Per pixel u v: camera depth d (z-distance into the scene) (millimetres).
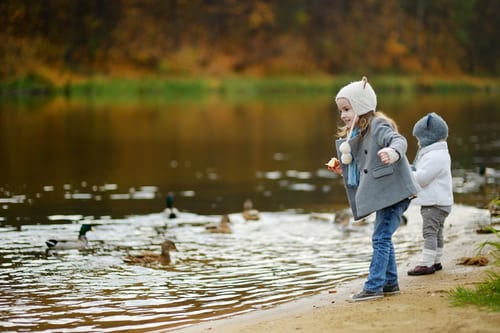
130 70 87688
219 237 15883
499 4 118500
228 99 74438
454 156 29625
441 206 11469
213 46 96500
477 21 117000
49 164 27594
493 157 29188
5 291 11688
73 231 16297
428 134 11672
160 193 21656
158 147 33750
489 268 11633
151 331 9586
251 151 32625
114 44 89062
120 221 17516
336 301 10469
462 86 102875
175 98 74250
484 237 14664
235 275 12648
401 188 9945
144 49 90750
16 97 69312
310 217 17703
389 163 9477
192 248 14820
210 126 44500
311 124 46438
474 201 19562
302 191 22125
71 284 12102
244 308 10609
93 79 81938
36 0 83500
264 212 18844
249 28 99188
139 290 11727
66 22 85938
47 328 9875
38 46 81750
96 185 22859
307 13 105250
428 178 11414
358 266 13148
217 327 9422
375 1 109688
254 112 56438
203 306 10781
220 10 97625
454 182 23000
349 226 16719
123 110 55812
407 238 15289
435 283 10844
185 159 29625
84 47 86688
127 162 28500
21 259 13797
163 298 11258
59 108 56281
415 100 70812
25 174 25000
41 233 16062
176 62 91375
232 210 19078
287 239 15648
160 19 94062
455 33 114938
